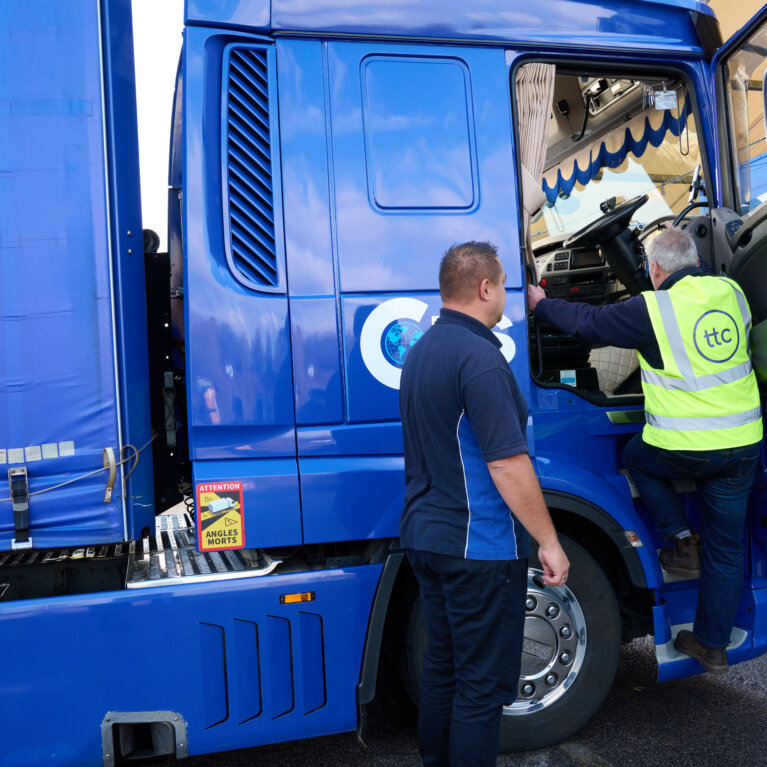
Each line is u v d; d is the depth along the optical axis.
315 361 2.51
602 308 2.73
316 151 2.56
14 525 2.29
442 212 2.65
